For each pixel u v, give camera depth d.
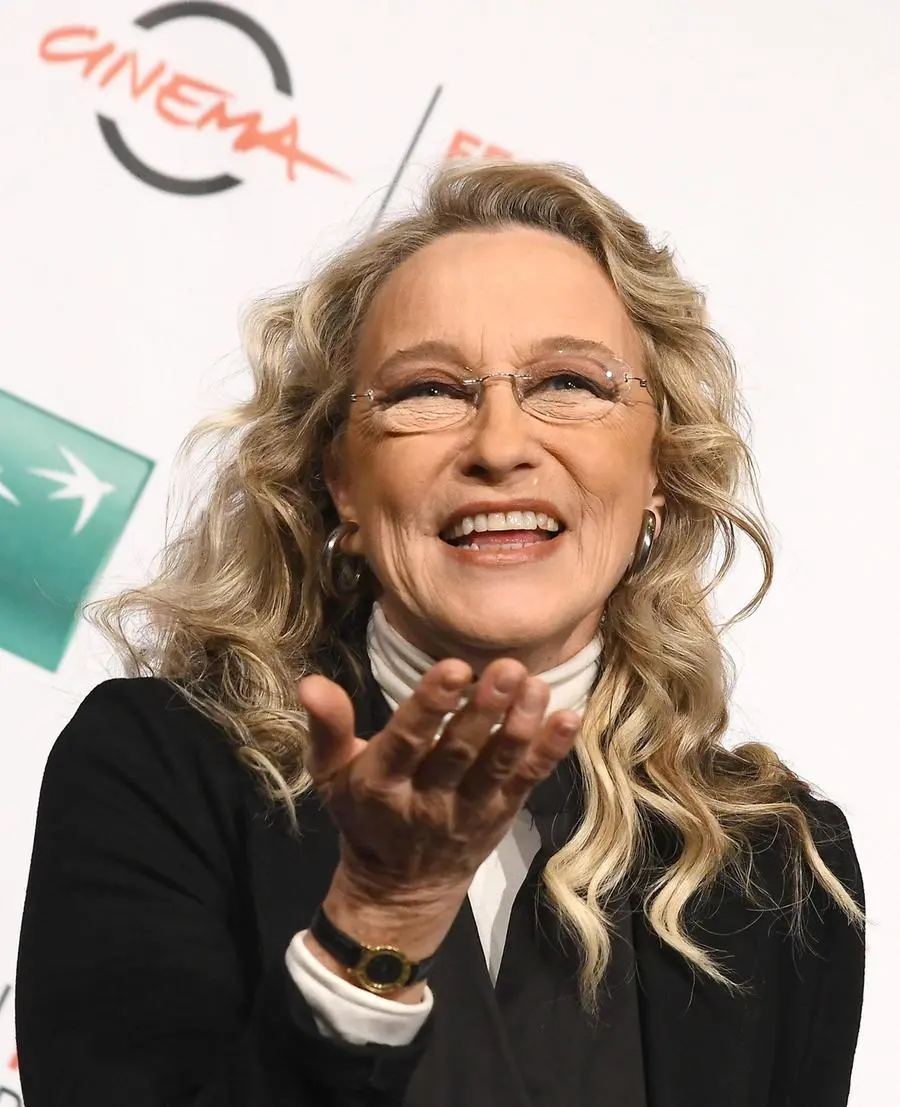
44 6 12.35
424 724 5.08
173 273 12.27
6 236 12.09
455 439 7.62
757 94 13.07
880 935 11.90
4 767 11.46
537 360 7.77
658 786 8.10
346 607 8.51
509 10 12.94
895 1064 11.72
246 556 8.62
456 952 6.96
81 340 12.08
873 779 12.17
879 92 13.15
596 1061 7.07
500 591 7.48
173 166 12.38
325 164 12.55
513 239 8.26
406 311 7.96
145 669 8.77
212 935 6.90
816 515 12.48
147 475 12.04
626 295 8.46
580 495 7.68
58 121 12.27
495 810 5.31
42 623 11.71
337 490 8.46
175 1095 6.39
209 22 12.54
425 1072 6.66
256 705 7.80
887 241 12.98
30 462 11.90
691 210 12.88
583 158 12.87
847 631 12.34
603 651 8.46
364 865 5.51
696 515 8.77
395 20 12.77
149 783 7.29
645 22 13.07
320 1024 5.52
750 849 8.03
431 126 12.73
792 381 12.67
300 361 8.85
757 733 12.13
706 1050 7.27
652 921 7.46
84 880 6.92
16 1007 6.88
